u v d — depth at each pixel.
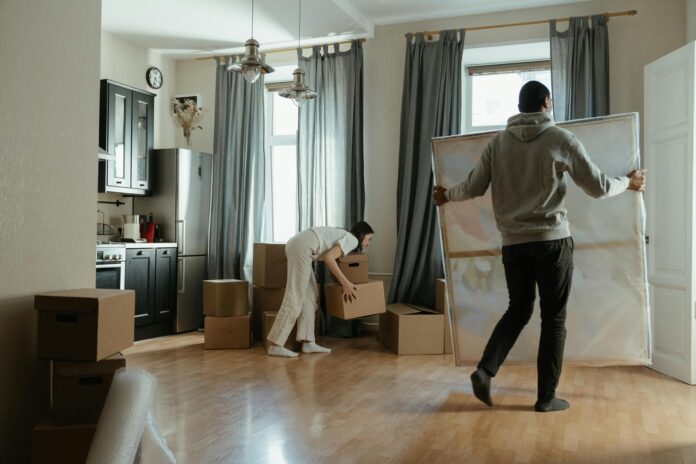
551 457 2.22
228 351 4.49
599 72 4.61
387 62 5.40
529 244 2.71
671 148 3.72
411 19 5.26
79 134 2.18
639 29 4.65
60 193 2.09
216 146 5.86
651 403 3.01
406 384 3.39
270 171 6.07
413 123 5.09
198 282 5.69
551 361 2.79
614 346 3.05
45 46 2.01
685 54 3.56
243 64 3.68
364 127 5.48
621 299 3.04
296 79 4.28
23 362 1.94
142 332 5.09
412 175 5.15
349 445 2.33
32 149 1.96
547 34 4.90
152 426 1.50
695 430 2.55
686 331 3.50
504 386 3.34
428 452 2.26
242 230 5.71
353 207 5.38
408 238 5.15
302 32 5.28
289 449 2.29
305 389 3.26
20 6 1.90
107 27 5.20
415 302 5.07
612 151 2.99
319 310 5.20
